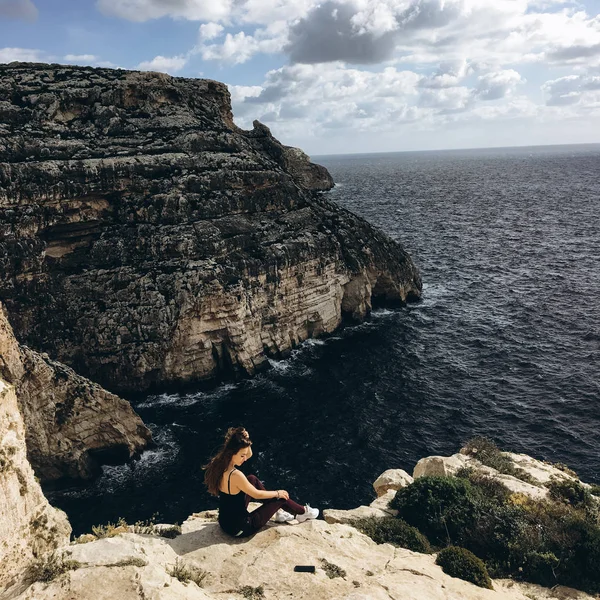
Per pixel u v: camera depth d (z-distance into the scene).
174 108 58.62
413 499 17.30
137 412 42.25
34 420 31.45
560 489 19.55
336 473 33.88
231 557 10.48
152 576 8.59
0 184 43.06
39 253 44.31
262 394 45.03
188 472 34.31
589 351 50.22
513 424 38.78
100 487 32.91
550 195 170.75
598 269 77.38
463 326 58.19
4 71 51.72
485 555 15.43
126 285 46.56
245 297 48.44
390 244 67.50
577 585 14.08
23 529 10.48
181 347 45.91
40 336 43.62
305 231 57.97
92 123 52.84
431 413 40.75
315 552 10.98
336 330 59.12
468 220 122.00
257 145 71.69
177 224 50.28
